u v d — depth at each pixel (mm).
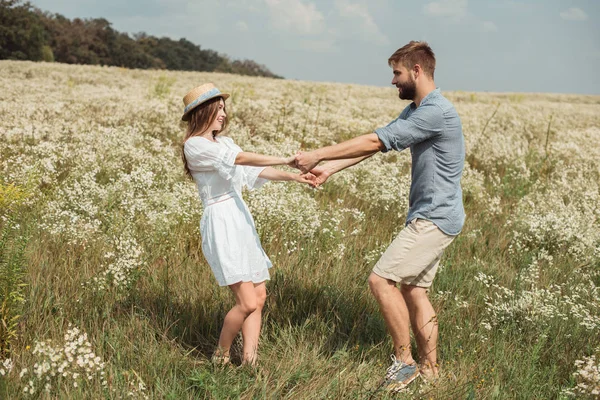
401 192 6488
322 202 6621
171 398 2902
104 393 2871
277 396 3043
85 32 91750
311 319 3844
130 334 3494
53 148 7320
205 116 3307
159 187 6727
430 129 3211
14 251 3387
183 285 4203
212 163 3223
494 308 4031
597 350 3514
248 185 3438
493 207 7062
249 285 3318
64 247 4695
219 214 3299
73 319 3600
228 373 3225
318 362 3369
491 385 3232
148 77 30250
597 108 29047
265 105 13289
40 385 2881
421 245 3285
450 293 4418
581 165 10016
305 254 4953
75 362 3041
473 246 5723
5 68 26188
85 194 5707
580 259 5613
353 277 4605
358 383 3102
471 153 10812
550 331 3879
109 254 4219
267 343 3596
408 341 3375
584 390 3033
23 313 3537
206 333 3758
